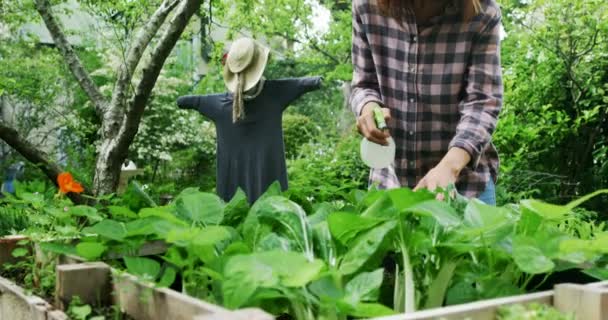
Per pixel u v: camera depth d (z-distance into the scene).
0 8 5.71
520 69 5.09
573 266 1.00
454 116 1.82
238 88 3.08
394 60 1.81
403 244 0.94
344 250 0.95
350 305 0.74
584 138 4.81
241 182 3.19
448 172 1.52
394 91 1.84
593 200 4.60
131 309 0.94
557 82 4.90
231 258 0.78
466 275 0.96
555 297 0.79
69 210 1.35
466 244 0.91
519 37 5.30
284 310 1.00
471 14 1.64
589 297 0.75
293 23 8.09
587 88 4.73
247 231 1.09
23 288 1.21
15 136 3.45
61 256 1.19
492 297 0.91
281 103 3.14
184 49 12.40
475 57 1.75
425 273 0.98
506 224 0.95
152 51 3.30
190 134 11.29
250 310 0.61
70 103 10.27
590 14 4.71
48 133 9.87
